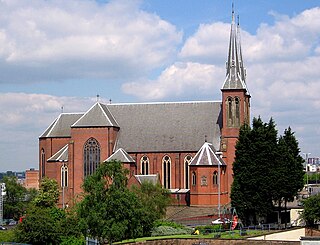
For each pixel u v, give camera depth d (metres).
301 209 126.19
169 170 151.62
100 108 154.62
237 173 122.75
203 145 144.75
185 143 151.25
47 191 149.88
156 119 157.50
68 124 163.88
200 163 140.88
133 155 153.62
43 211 101.88
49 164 159.00
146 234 96.00
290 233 101.31
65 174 155.50
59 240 95.94
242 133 123.31
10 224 172.00
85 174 151.88
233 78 148.12
